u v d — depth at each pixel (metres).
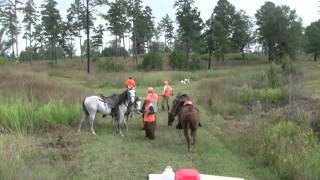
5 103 19.50
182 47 98.75
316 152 13.21
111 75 42.94
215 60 98.50
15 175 10.47
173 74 47.12
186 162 14.91
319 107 19.95
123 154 15.65
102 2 59.16
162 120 22.62
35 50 99.50
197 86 38.31
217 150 16.47
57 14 88.38
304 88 28.84
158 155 15.72
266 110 23.78
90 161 14.55
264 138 15.80
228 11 100.25
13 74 31.47
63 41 93.62
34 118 18.36
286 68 35.19
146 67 73.50
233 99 27.45
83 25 84.44
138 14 93.75
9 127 17.34
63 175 12.43
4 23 86.50
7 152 11.85
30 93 22.14
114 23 91.69
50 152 14.82
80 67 76.81
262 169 13.91
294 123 16.97
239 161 15.05
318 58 112.75
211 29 84.69
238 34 100.88
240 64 96.19
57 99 21.80
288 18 101.31
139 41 103.88
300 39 101.00
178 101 20.39
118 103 18.72
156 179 7.80
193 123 16.05
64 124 19.27
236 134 18.58
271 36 100.50
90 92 26.59
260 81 34.88
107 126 20.33
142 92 35.34
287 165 12.98
